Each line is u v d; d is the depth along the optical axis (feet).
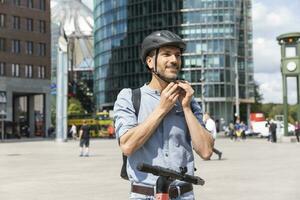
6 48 245.86
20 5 253.03
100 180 47.29
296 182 43.65
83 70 507.71
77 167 62.59
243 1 325.01
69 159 77.97
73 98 378.73
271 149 100.53
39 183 45.42
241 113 329.11
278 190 38.50
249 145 121.80
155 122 9.75
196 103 10.80
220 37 312.71
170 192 9.86
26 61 253.03
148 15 323.98
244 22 326.24
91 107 407.23
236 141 154.61
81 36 536.42
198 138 9.99
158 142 10.11
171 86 9.84
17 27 251.60
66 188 41.45
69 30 543.80
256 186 40.98
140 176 10.11
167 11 317.63
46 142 170.30
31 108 264.31
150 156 10.06
